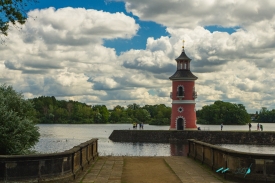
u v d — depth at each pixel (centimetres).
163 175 1562
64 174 1377
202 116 15962
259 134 5875
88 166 1802
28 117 2283
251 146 5447
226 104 15562
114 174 1575
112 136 6519
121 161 2016
